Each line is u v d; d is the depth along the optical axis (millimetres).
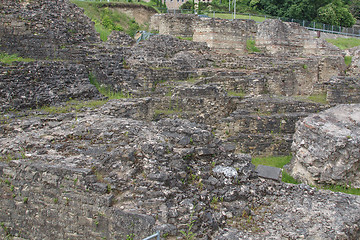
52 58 20547
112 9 39938
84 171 8672
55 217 8906
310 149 13797
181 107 19062
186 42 27359
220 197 9289
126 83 20406
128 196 8438
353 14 62719
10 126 12578
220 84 21734
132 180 8758
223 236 8148
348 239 8414
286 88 25828
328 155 13203
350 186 13266
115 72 20609
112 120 12266
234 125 18250
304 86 27891
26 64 17719
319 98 21672
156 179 8586
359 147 12961
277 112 19234
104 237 8250
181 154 9391
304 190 10312
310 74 28328
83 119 12641
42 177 9094
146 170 8875
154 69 21141
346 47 41719
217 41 30750
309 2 51188
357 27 54031
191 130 10039
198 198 8773
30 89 16703
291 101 19562
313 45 35188
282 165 15922
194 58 24797
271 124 18266
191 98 19047
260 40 34562
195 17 35438
